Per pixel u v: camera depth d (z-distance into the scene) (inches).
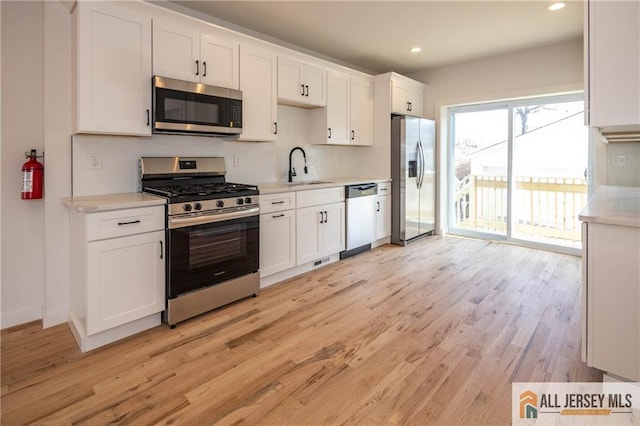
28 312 99.6
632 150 127.0
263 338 89.5
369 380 72.1
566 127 172.6
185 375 74.0
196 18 114.4
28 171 92.3
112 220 84.0
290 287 125.8
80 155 99.8
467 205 207.9
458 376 73.2
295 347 85.1
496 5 122.2
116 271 85.5
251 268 115.0
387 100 182.2
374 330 93.4
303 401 65.9
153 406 64.7
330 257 155.3
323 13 127.6
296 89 143.3
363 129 181.6
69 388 69.9
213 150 129.8
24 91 95.4
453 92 194.2
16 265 97.3
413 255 167.0
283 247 130.2
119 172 107.0
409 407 64.1
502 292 119.6
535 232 185.6
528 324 96.1
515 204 190.4
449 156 209.6
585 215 65.9
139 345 86.1
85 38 88.5
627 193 101.7
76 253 90.5
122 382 71.7
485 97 183.3
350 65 189.9
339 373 74.5
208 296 102.8
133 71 96.7
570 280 131.2
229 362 78.7
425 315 102.3
